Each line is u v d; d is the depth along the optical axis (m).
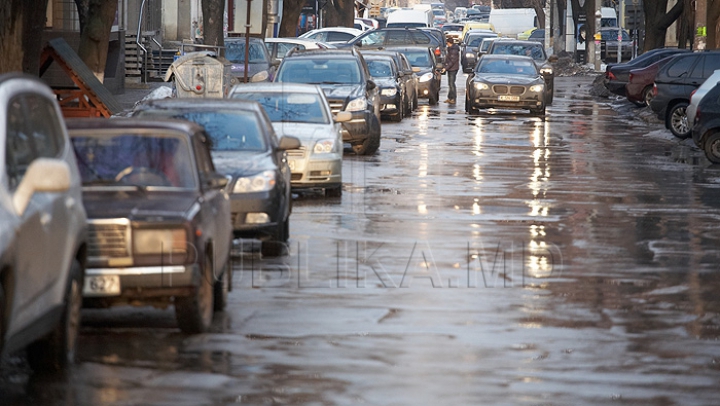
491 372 23.30
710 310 29.88
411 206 49.22
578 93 145.38
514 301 30.67
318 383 22.30
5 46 52.91
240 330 27.02
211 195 28.61
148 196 26.86
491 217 46.28
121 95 105.19
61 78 68.88
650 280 33.94
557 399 21.36
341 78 73.12
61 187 19.77
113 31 107.00
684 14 130.62
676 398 21.59
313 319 28.23
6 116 20.38
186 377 22.62
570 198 52.34
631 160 69.81
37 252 20.34
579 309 29.75
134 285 25.27
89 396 21.19
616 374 23.30
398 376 22.88
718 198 53.09
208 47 98.00
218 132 39.38
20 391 21.45
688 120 70.94
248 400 21.05
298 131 51.78
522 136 85.44
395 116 97.75
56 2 106.44
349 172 61.59
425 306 29.89
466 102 109.25
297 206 49.03
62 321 22.39
